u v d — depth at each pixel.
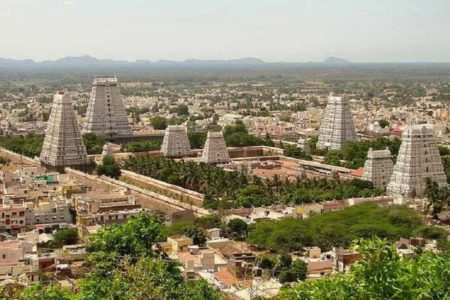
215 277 191.00
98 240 111.31
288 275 196.75
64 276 194.25
